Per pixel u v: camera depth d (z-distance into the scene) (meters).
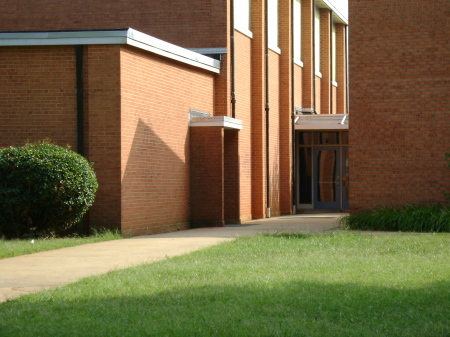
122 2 24.02
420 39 18.75
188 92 21.25
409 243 13.84
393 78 18.89
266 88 27.41
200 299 8.20
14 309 7.77
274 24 29.67
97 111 17.14
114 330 6.77
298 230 17.91
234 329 6.77
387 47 18.94
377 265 10.89
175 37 23.64
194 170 21.47
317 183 31.34
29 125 17.41
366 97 19.03
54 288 9.23
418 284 9.12
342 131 31.17
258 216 26.80
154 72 18.98
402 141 18.81
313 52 34.34
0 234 15.80
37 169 15.25
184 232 18.67
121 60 17.19
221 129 21.31
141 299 8.23
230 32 23.81
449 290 8.66
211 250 13.12
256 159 26.97
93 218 17.12
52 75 17.33
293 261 11.45
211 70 22.67
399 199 18.80
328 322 7.09
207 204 21.38
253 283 9.22
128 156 17.50
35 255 13.01
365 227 17.73
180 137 20.69
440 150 18.61
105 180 17.12
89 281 9.57
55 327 6.93
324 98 37.91
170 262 11.45
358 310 7.62
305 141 31.48
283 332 6.64
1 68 17.48
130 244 14.98
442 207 18.06
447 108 18.58
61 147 16.23
